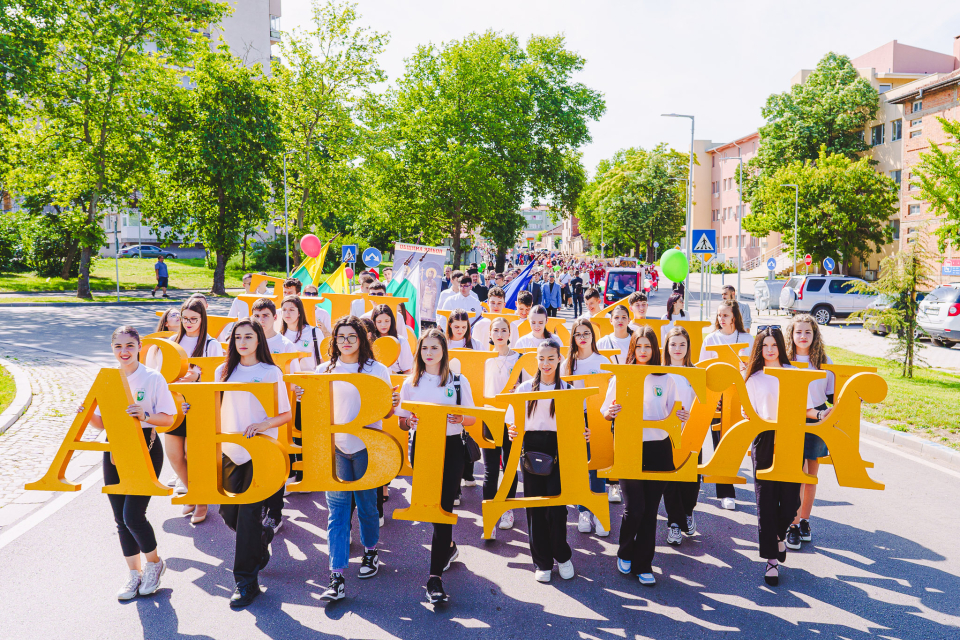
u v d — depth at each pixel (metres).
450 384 4.52
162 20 27.72
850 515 5.72
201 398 4.09
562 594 4.34
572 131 44.06
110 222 56.53
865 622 3.98
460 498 6.28
